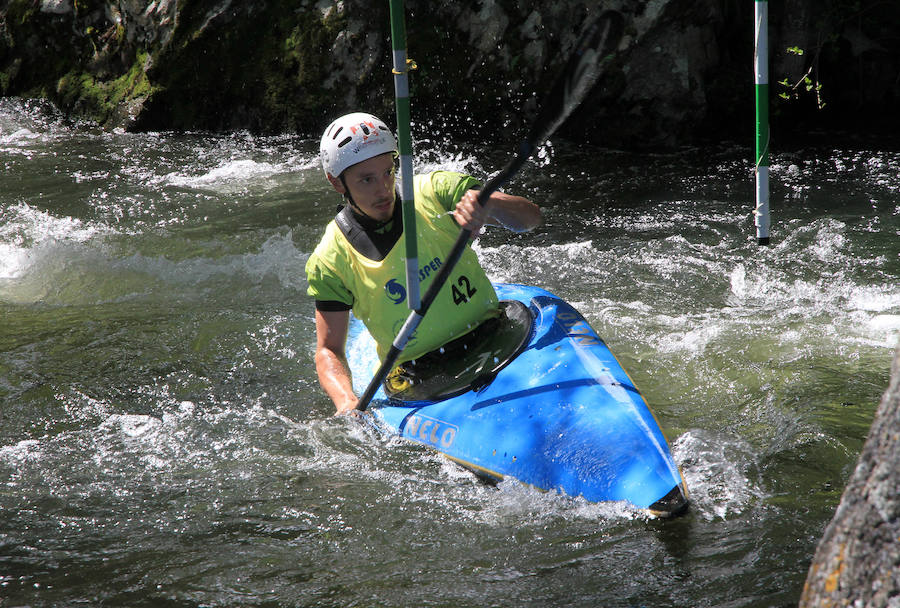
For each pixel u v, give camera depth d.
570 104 10.86
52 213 25.17
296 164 29.30
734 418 13.10
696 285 18.95
